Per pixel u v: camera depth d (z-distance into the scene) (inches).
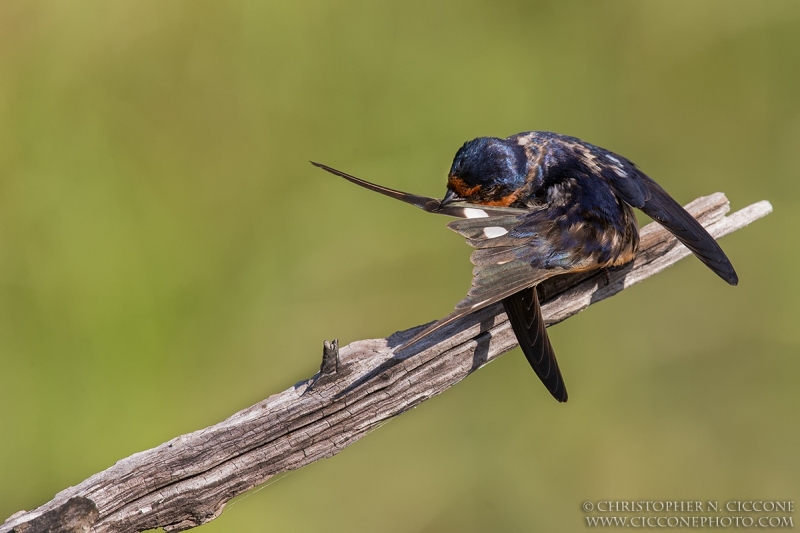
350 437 114.3
